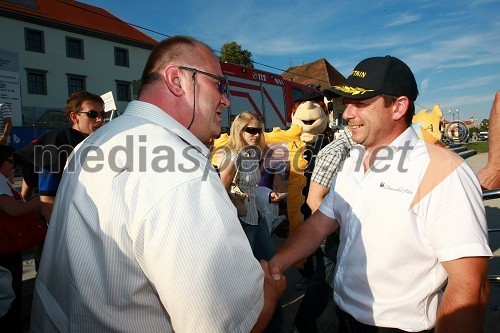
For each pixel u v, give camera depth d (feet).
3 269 6.75
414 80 4.96
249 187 9.39
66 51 97.71
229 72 28.43
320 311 8.93
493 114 4.08
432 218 4.23
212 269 3.00
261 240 9.89
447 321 3.83
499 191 5.33
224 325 3.04
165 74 3.96
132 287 3.18
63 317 3.48
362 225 4.89
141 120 3.72
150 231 2.99
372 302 4.78
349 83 4.96
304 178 13.05
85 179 3.57
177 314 2.97
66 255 3.46
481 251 3.86
